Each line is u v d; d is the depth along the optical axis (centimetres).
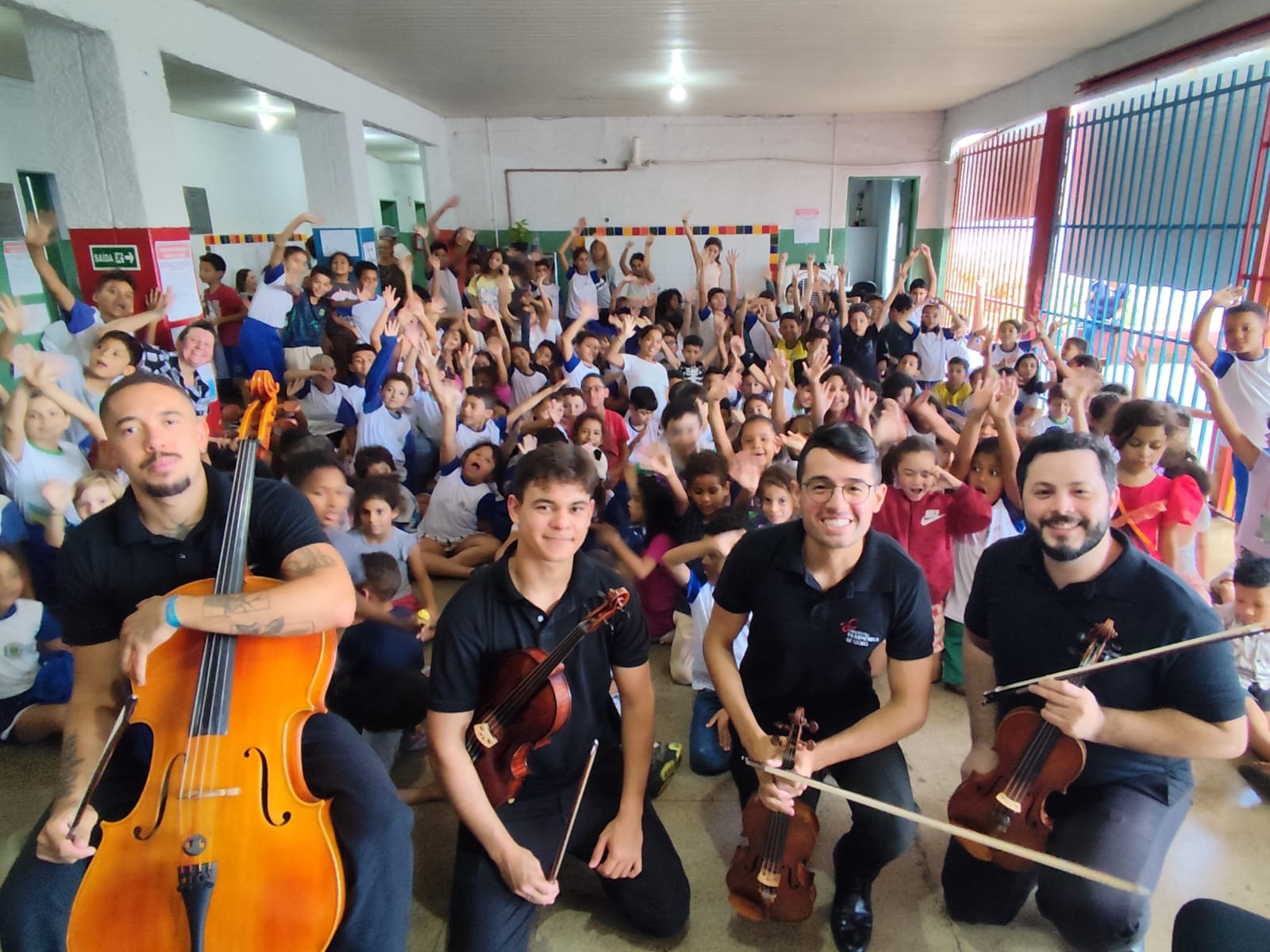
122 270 412
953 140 934
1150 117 570
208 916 137
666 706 299
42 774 266
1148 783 183
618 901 196
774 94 820
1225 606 290
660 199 995
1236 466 382
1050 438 175
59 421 326
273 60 540
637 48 596
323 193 675
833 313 838
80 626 167
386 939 157
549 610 187
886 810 166
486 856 186
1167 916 202
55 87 388
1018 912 208
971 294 909
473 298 764
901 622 197
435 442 515
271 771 147
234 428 448
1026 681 188
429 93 782
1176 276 552
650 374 564
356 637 252
